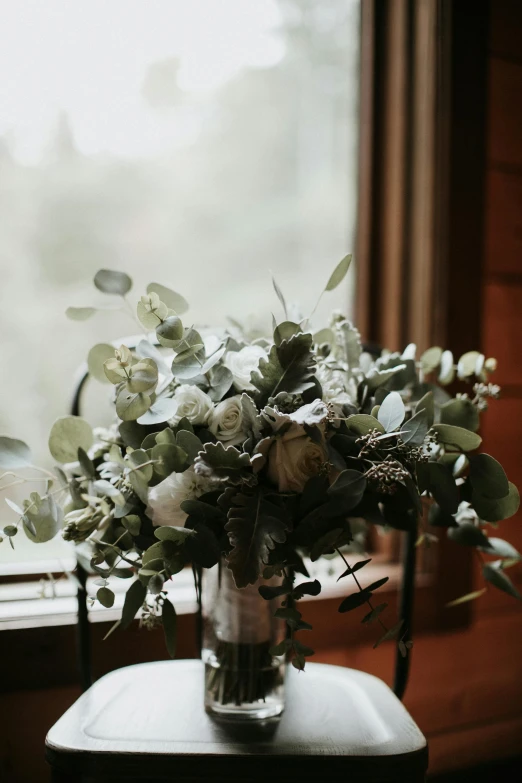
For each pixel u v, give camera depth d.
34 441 1.36
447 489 0.92
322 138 1.55
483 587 1.43
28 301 1.38
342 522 0.91
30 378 1.37
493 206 1.44
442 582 1.39
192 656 1.25
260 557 0.84
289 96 1.56
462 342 1.40
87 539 0.92
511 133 1.45
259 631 0.96
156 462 0.87
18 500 1.32
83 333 1.41
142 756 0.88
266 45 1.53
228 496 0.87
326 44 1.53
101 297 1.42
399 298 1.46
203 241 1.50
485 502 0.97
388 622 1.34
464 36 1.39
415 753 0.90
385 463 0.85
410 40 1.45
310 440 0.87
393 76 1.47
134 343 1.13
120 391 0.89
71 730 0.93
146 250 1.46
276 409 0.87
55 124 1.40
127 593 0.89
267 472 0.88
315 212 1.56
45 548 1.30
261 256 1.54
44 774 1.19
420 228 1.43
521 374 1.46
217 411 0.89
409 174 1.45
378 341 1.49
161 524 0.90
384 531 1.13
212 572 0.97
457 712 1.43
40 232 1.40
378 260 1.49
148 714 0.97
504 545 1.02
